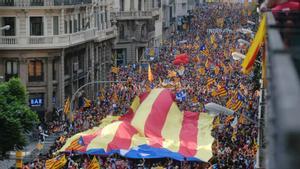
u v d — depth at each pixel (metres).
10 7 100.44
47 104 103.38
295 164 6.32
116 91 101.00
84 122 83.81
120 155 62.19
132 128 65.44
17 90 64.25
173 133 65.75
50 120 102.25
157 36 180.88
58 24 105.31
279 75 7.36
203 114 68.94
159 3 184.88
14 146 62.53
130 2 160.75
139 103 70.81
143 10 164.75
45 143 80.81
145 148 62.28
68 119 90.44
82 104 115.75
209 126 67.19
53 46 102.38
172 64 126.00
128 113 70.19
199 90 94.75
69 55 109.62
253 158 57.59
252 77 100.12
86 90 118.94
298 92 6.89
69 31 109.50
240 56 69.81
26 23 101.88
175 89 94.88
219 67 116.56
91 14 122.19
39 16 102.81
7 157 62.97
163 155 61.25
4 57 101.06
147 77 116.69
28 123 63.31
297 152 6.33
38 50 101.88
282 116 6.61
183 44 161.75
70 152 63.38
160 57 145.12
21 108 62.56
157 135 65.38
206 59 127.94
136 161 62.56
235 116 68.69
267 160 10.95
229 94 89.56
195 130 66.00
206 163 60.50
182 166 59.34
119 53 156.62
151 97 70.44
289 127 6.41
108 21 137.62
